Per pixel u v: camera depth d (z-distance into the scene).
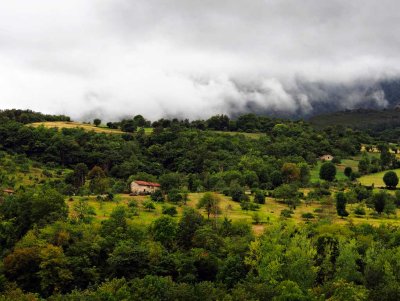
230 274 95.44
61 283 95.94
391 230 123.31
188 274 97.06
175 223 122.06
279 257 94.69
